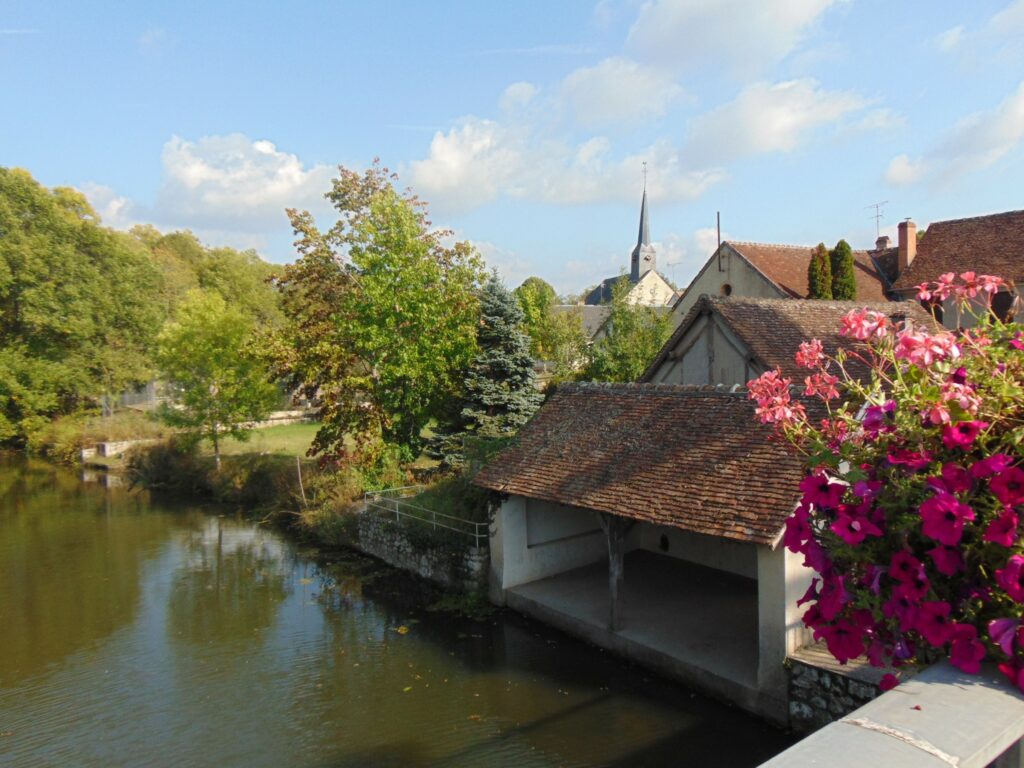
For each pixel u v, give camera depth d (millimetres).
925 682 2424
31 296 41875
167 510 28781
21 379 42969
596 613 14141
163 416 32531
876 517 3004
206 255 79062
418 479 25016
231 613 17094
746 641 12469
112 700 12914
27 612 17641
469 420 25031
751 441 12352
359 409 25406
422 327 24812
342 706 12188
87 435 42000
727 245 32500
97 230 45281
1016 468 2580
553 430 16391
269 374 31062
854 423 3486
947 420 2855
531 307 40844
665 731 10641
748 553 15789
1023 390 2838
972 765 1912
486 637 14594
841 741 1984
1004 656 2514
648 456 13648
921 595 2750
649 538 18219
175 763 10789
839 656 3189
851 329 3699
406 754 10625
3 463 42125
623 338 29188
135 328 46625
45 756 11117
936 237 27938
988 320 3492
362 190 28609
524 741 10719
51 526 26391
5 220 41469
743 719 10758
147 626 16500
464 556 17094
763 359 17500
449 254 27141
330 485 25047
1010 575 2488
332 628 15773
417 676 13117
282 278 27844
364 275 25250
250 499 29094
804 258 32875
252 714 12133
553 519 16750
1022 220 25891
